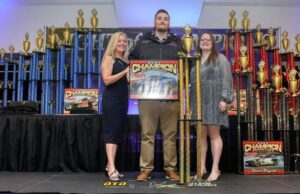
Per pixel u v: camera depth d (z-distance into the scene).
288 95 3.89
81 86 4.94
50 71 4.94
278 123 3.85
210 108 3.07
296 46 4.62
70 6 5.74
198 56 2.92
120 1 5.14
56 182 3.01
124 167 3.78
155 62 3.05
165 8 5.20
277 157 3.58
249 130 3.75
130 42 5.41
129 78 3.05
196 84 2.94
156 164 3.75
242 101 4.00
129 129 3.80
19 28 5.73
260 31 4.97
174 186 2.76
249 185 2.85
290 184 2.91
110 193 2.46
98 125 3.75
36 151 3.78
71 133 3.74
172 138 3.16
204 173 3.28
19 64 5.02
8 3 5.72
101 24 5.67
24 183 2.95
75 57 4.93
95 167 3.71
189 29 3.07
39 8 5.75
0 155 3.79
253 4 5.67
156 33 3.25
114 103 3.18
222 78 3.09
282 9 5.72
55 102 4.91
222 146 3.41
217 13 5.70
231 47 4.94
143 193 2.46
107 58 3.20
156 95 3.02
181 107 2.88
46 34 5.55
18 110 3.95
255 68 4.75
